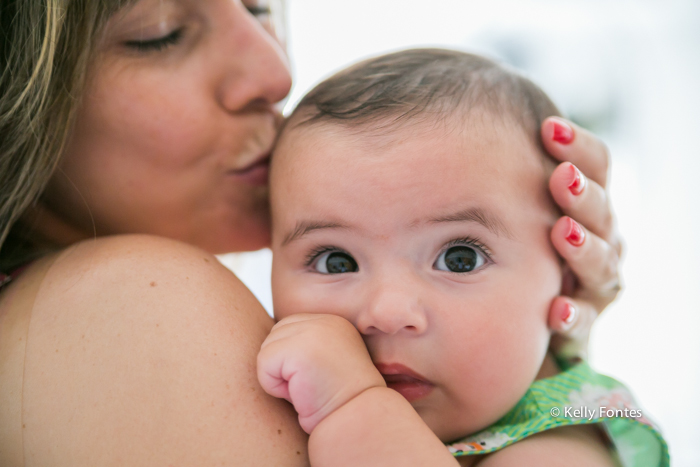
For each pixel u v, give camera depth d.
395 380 0.89
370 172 0.90
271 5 1.21
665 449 0.98
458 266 0.92
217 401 0.73
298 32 3.03
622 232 2.93
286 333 0.81
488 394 0.90
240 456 0.70
